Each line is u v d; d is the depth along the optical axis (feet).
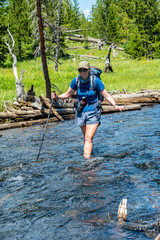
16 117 30.40
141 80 62.69
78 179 11.89
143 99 40.73
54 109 30.96
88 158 14.85
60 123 29.30
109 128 23.44
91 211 9.04
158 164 13.35
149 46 133.49
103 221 8.38
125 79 64.80
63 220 8.57
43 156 15.76
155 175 12.01
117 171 12.68
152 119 27.17
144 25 136.46
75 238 7.57
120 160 14.33
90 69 15.01
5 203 9.91
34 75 66.28
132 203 9.47
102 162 14.08
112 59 135.13
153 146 16.70
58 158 15.23
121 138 19.35
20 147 18.29
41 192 10.72
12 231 8.09
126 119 28.25
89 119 15.28
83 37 180.65
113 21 161.68
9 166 14.10
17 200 10.12
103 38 189.26
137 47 132.46
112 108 35.01
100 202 9.64
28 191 10.88
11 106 35.65
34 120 30.12
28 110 32.37
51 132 23.56
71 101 35.45
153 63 91.30
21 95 35.01
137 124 24.71
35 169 13.48
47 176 12.44
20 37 119.85
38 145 18.65
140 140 18.42
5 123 30.07
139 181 11.42
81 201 9.78
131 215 8.67
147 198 9.81
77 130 24.04
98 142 18.48
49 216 8.87
